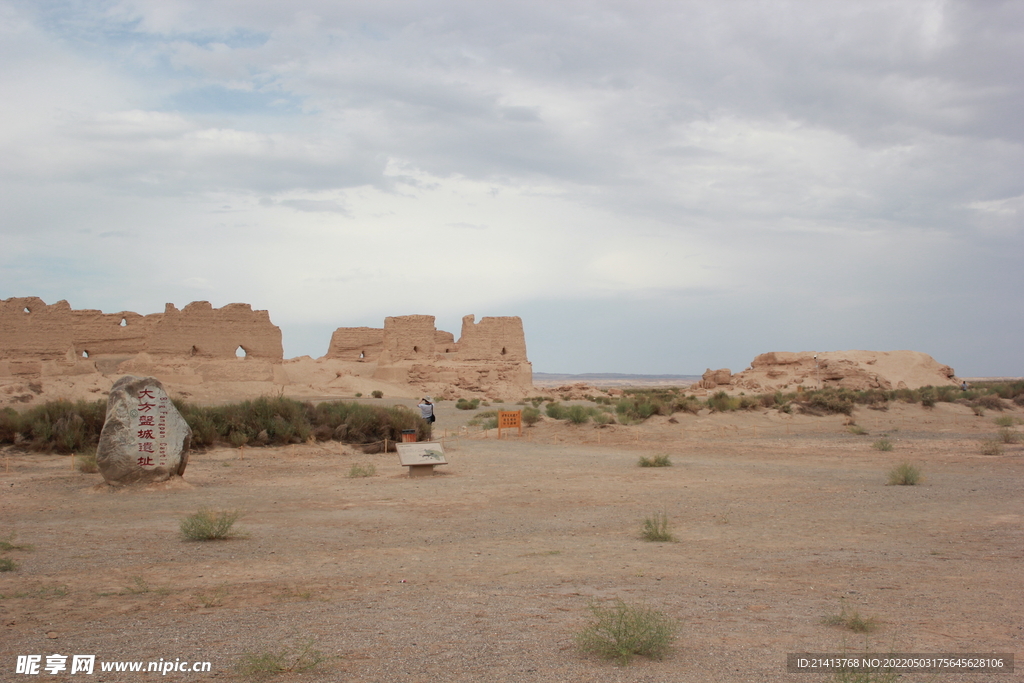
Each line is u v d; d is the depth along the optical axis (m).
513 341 76.88
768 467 20.88
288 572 9.01
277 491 16.55
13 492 16.00
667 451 26.03
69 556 9.94
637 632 5.86
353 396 61.19
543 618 6.82
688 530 11.82
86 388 49.22
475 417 41.34
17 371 54.81
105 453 16.31
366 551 10.33
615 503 14.66
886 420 38.91
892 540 10.85
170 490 16.39
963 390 55.75
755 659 5.63
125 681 5.21
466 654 5.73
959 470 19.78
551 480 18.11
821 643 6.09
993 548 10.20
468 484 17.53
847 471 19.84
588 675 5.25
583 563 9.43
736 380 80.88
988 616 6.94
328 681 5.14
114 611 7.20
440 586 8.21
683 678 5.19
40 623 6.79
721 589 8.03
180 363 59.31
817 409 40.62
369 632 6.37
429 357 75.81
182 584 8.38
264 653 5.75
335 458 23.83
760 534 11.41
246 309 64.56
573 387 83.38
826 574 8.75
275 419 27.20
